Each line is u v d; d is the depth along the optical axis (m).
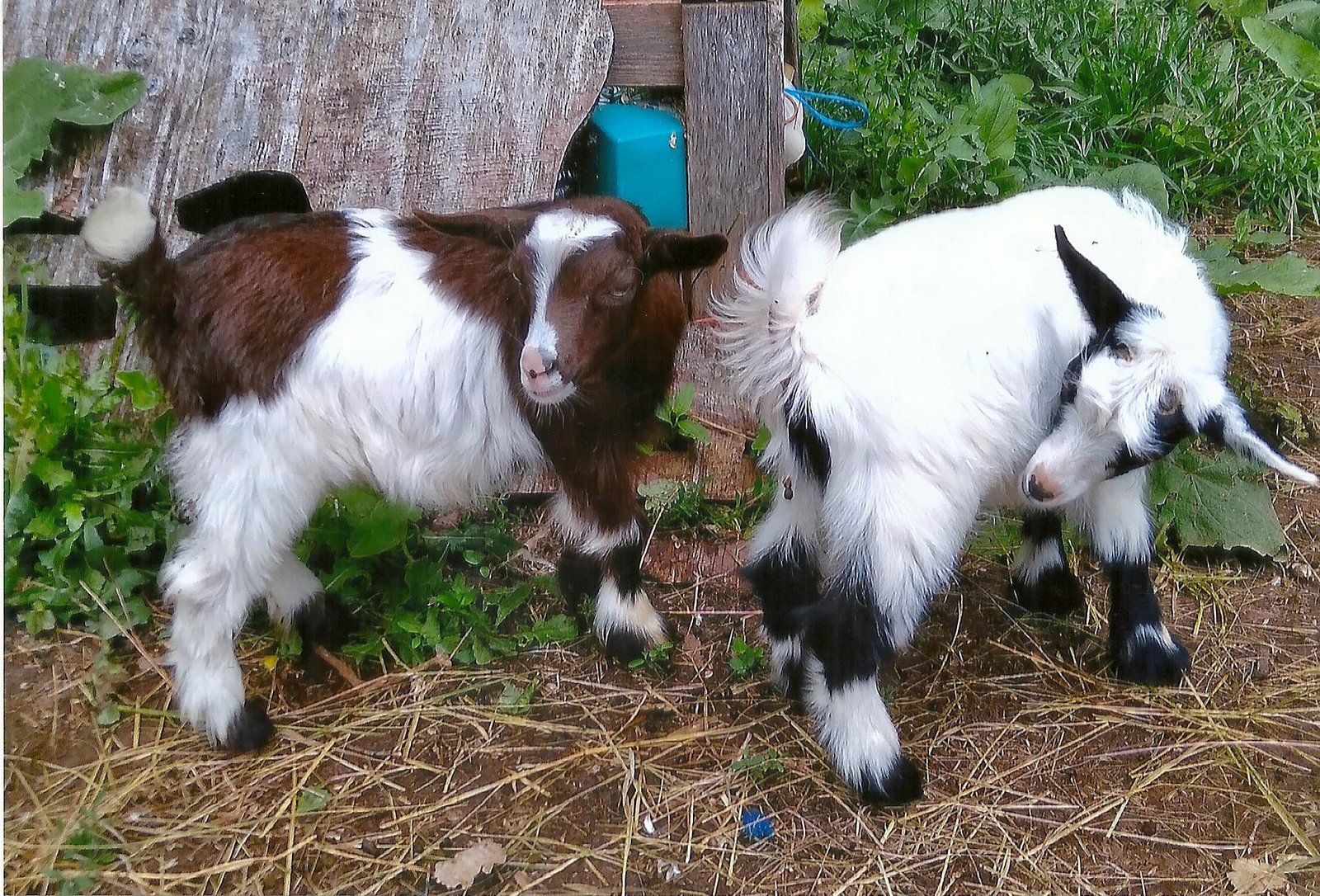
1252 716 1.29
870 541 1.15
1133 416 1.11
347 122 1.50
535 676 1.34
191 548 1.24
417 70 1.49
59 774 1.25
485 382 1.25
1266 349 1.69
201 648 1.25
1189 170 1.93
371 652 1.35
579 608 1.39
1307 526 1.49
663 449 1.53
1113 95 1.96
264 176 1.57
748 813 1.22
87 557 1.39
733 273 1.38
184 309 1.20
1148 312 1.12
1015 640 1.37
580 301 1.17
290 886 1.17
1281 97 1.99
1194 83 1.98
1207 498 1.45
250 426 1.21
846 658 1.18
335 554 1.41
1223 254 1.63
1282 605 1.41
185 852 1.20
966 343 1.15
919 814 1.21
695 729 1.29
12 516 1.39
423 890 1.17
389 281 1.24
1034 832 1.20
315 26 1.48
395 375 1.23
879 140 1.83
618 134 1.51
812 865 1.18
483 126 1.50
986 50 2.05
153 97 1.50
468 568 1.45
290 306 1.21
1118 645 1.33
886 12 2.12
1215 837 1.20
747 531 1.48
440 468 1.27
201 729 1.28
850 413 1.14
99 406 1.46
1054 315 1.17
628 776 1.24
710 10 1.49
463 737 1.28
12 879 1.17
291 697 1.33
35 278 1.52
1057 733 1.28
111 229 1.17
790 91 1.70
